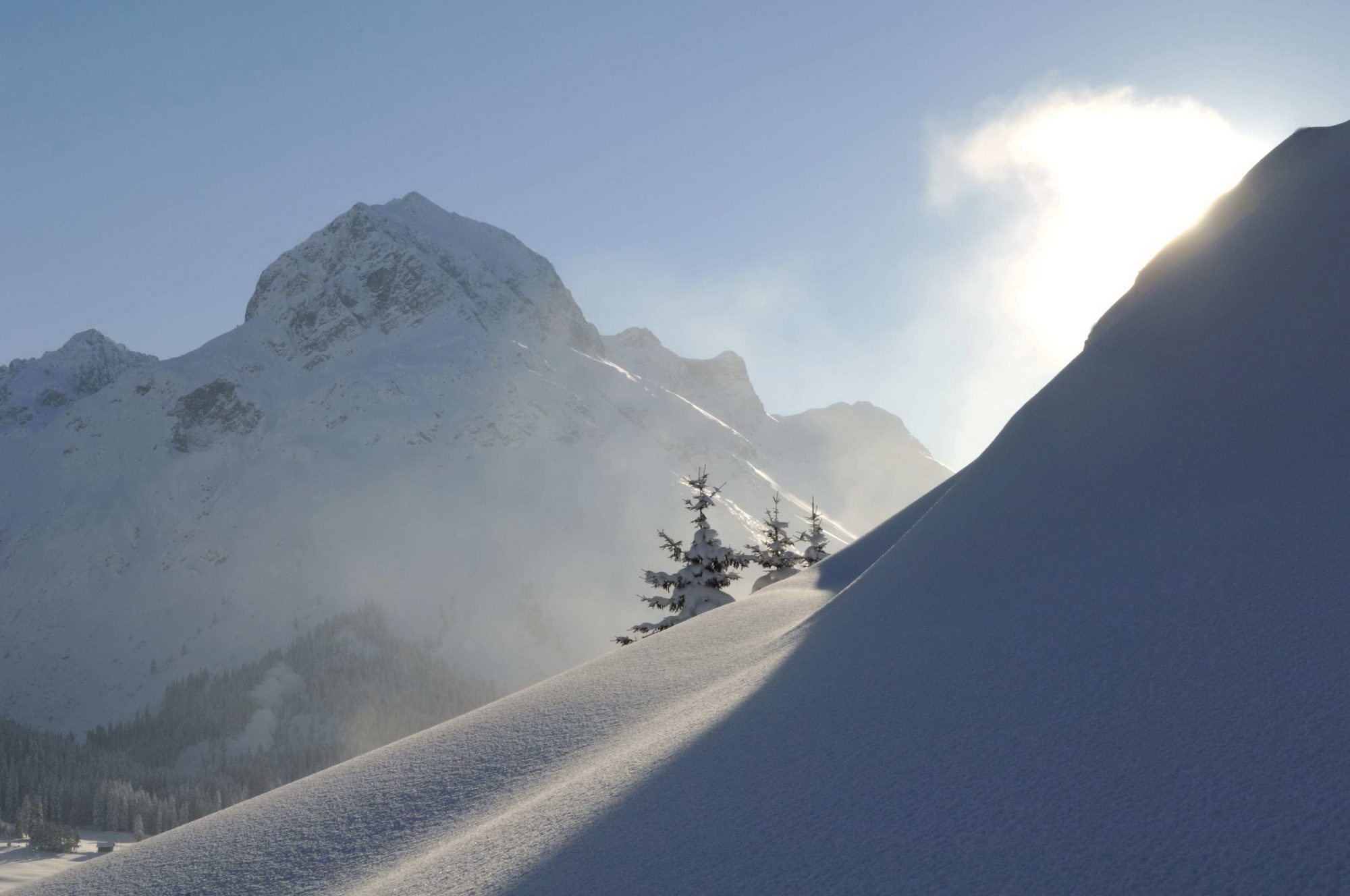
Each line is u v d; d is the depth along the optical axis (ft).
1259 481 23.70
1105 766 13.82
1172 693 15.55
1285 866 9.88
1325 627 15.65
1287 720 13.12
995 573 27.17
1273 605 17.43
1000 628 23.06
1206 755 12.96
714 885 14.60
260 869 24.59
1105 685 17.03
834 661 26.78
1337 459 22.56
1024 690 18.49
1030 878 11.41
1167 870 10.57
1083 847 11.72
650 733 26.94
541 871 17.97
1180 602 19.40
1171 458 27.25
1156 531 24.02
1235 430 26.55
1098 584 22.68
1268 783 11.66
